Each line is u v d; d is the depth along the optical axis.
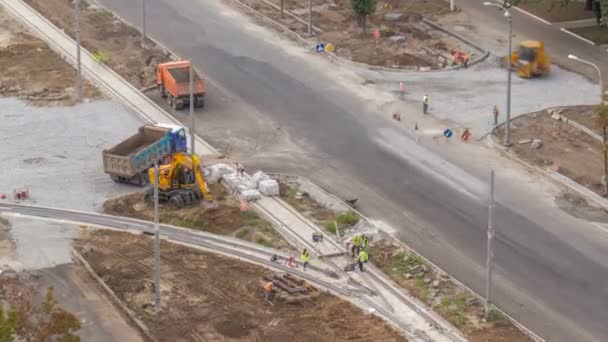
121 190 153.38
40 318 104.69
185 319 121.88
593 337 119.06
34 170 159.12
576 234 140.12
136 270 132.38
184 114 179.25
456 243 138.50
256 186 152.38
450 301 125.50
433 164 160.62
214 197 150.75
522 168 158.75
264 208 147.88
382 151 165.12
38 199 150.62
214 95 185.88
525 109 178.75
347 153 164.75
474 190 152.25
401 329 120.06
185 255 136.25
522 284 129.12
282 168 160.25
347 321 121.38
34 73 195.12
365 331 119.38
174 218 145.50
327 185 154.75
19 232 141.62
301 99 184.25
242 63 199.88
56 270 132.38
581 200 149.00
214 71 196.12
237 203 149.12
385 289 128.50
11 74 194.62
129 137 164.25
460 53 199.88
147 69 197.50
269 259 135.12
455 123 174.00
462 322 121.56
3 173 158.00
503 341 117.75
